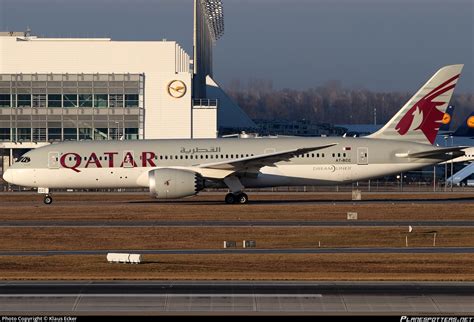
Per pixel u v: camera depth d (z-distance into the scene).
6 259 146.12
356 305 102.50
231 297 106.06
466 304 102.44
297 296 106.50
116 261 141.62
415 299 104.62
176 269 135.12
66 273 131.62
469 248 156.75
